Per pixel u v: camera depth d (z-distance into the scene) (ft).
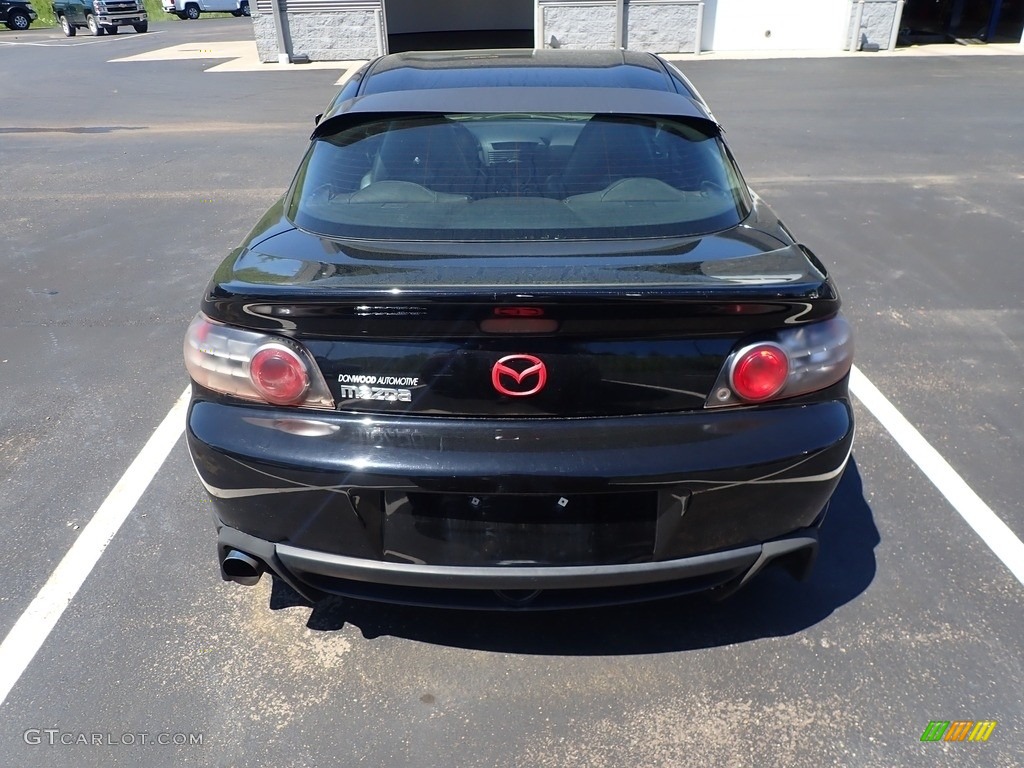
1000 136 30.68
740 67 49.73
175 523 9.73
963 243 19.44
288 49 55.47
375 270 6.66
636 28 55.52
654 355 6.30
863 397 12.57
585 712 7.22
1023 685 7.43
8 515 9.86
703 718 7.15
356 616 8.32
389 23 78.23
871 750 6.84
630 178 8.08
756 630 8.09
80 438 11.57
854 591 8.61
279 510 6.71
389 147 8.45
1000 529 9.55
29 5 106.93
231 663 7.75
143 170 27.07
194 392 7.18
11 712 7.22
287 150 29.63
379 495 6.49
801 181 24.79
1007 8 70.85
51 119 36.73
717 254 7.07
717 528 6.66
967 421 11.88
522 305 5.97
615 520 6.52
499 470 6.20
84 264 18.57
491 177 8.05
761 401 6.55
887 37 57.00
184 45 71.82
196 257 18.95
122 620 8.26
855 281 17.17
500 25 80.43
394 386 6.35
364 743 6.95
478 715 7.20
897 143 29.68
